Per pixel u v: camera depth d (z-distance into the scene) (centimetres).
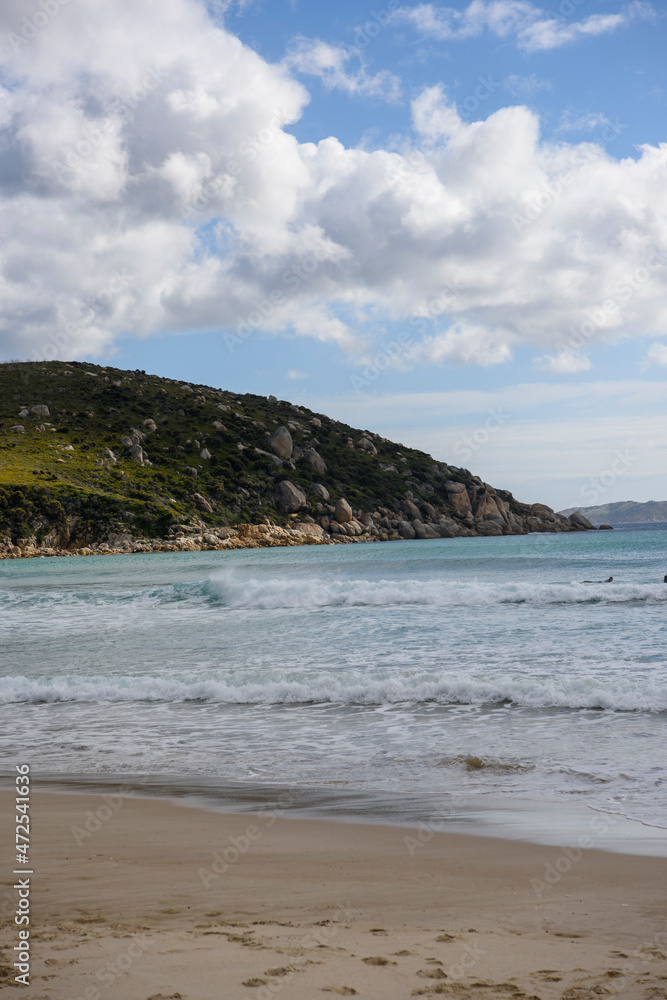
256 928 405
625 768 793
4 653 1770
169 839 609
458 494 12675
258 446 12406
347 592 2612
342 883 496
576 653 1477
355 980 331
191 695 1277
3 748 984
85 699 1286
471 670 1349
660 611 2084
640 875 507
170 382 14588
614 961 356
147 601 2839
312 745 951
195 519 9719
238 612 2467
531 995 314
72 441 11194
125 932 397
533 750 883
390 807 696
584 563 4159
